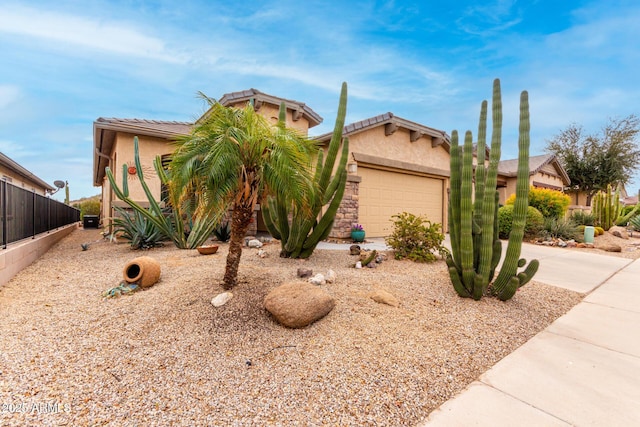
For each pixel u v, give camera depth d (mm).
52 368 2723
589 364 3172
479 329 3834
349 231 10711
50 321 3600
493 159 4543
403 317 3943
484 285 4605
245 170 3918
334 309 3967
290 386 2611
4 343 3092
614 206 16844
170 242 9148
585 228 11867
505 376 2939
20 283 5102
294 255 6641
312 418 2281
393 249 7875
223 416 2266
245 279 4672
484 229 4594
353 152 11062
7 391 2410
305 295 3686
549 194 13836
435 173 14141
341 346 3211
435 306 4391
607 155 23953
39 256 7426
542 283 6113
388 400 2510
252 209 4250
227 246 8367
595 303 5113
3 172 13297
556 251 9977
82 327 3453
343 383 2668
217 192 3727
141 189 10805
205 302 3941
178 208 4355
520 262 5004
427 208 14227
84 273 5703
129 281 4660
